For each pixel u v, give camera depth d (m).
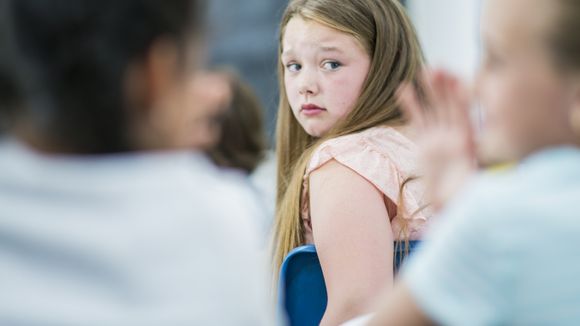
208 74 1.38
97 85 1.18
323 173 2.25
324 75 2.35
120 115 1.20
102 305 1.14
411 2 5.55
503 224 1.14
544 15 1.22
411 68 2.39
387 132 2.30
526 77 1.24
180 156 1.26
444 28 5.32
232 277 1.21
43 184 1.18
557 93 1.23
